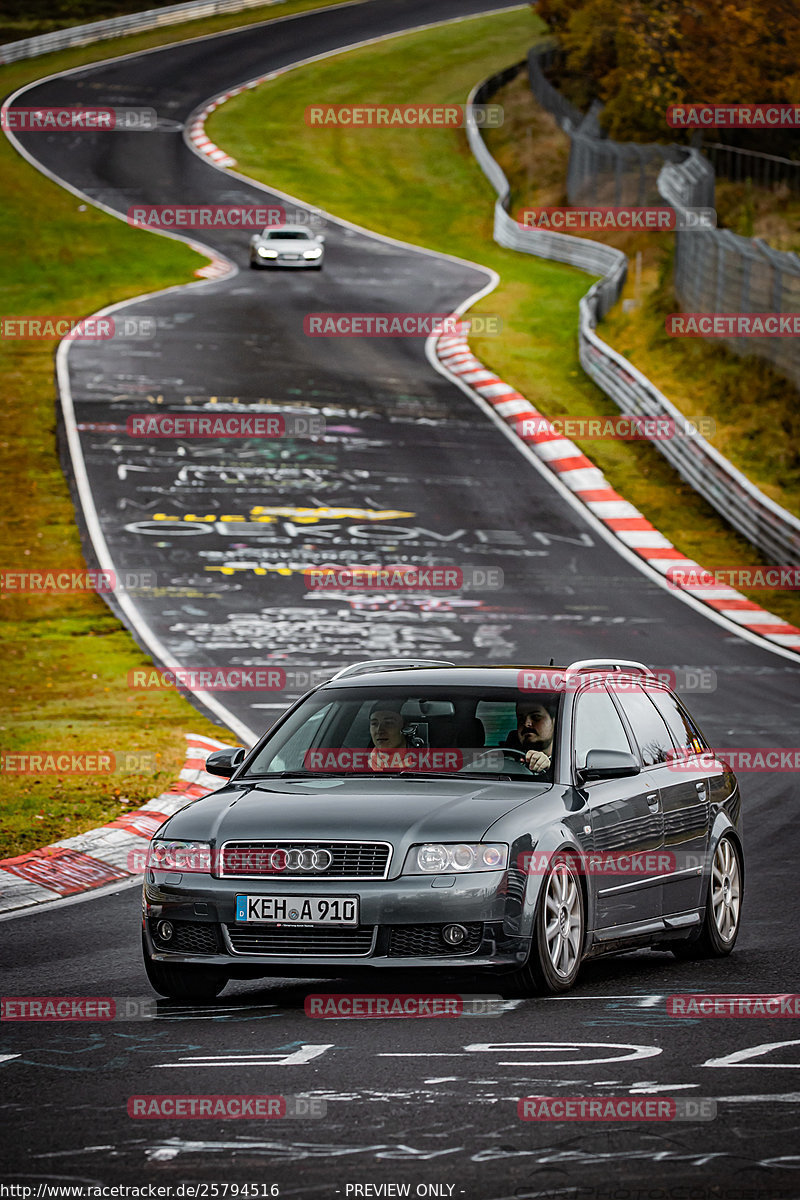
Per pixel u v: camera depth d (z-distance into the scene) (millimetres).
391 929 29375
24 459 122250
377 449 128500
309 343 164750
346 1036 27469
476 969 29297
